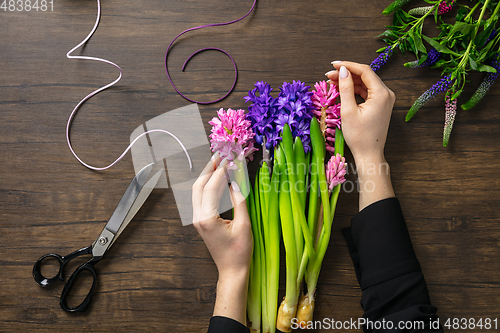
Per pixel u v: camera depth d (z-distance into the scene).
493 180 0.75
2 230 0.73
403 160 0.75
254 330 0.67
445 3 0.70
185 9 0.76
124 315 0.71
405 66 0.71
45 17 0.76
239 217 0.64
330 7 0.76
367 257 0.58
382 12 0.75
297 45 0.76
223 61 0.76
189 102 0.75
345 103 0.66
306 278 0.68
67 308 0.69
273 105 0.68
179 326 0.71
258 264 0.68
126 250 0.72
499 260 0.73
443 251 0.74
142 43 0.75
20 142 0.74
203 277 0.72
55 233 0.73
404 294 0.55
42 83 0.75
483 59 0.71
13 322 0.71
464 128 0.76
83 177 0.74
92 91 0.75
